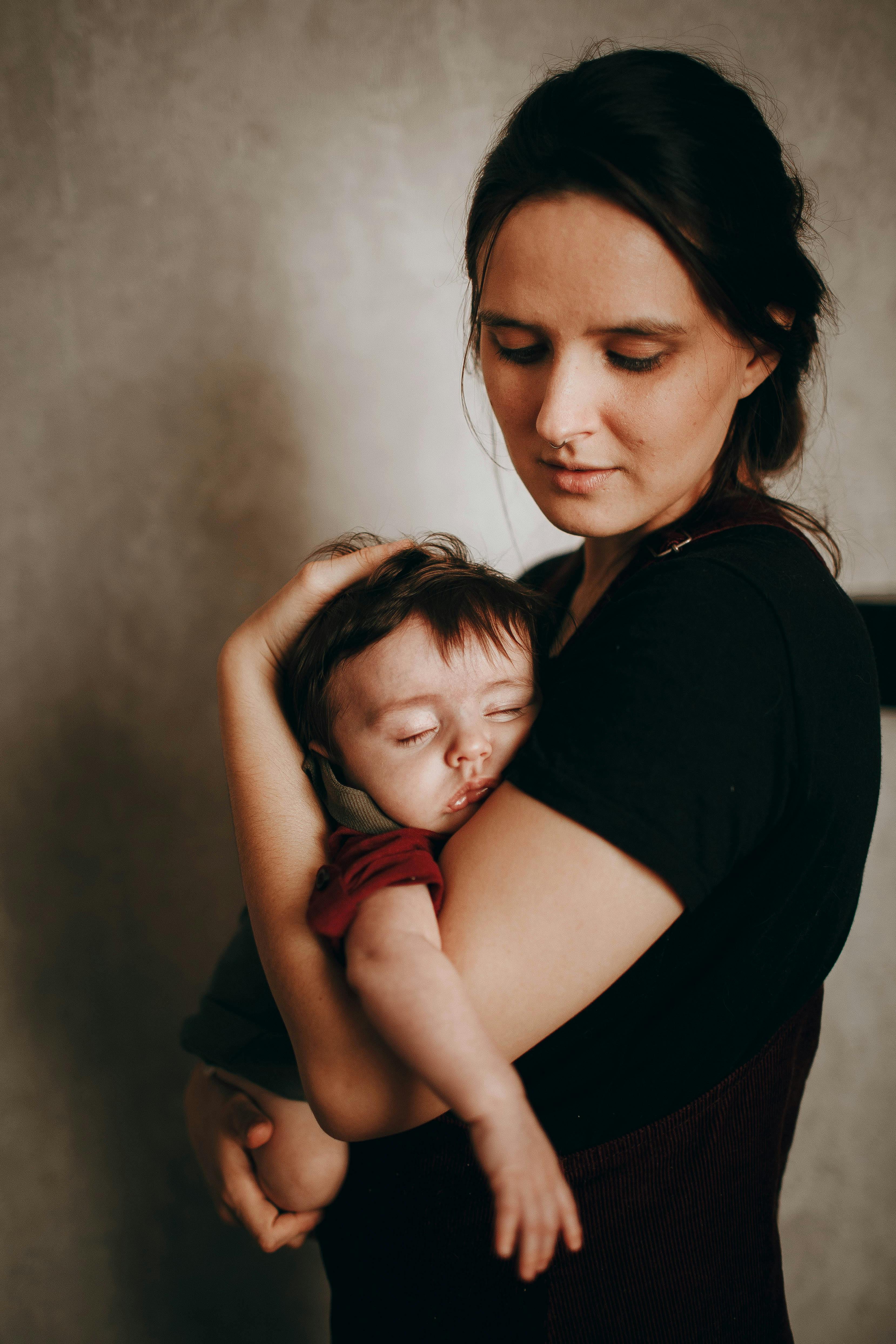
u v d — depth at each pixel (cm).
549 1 120
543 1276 63
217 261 122
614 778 51
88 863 136
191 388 125
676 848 50
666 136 50
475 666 69
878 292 131
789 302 61
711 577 55
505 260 56
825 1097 156
